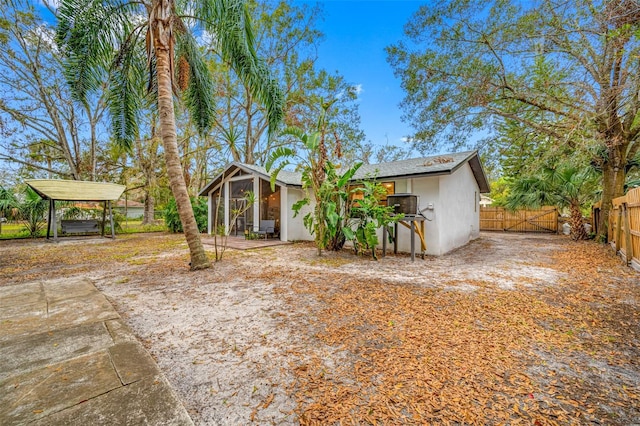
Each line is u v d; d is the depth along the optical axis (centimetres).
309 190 1181
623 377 224
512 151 1252
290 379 224
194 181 2330
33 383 204
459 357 254
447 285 487
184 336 301
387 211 756
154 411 176
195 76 780
